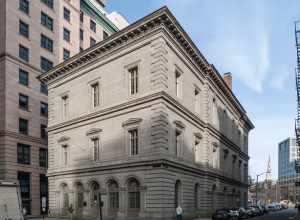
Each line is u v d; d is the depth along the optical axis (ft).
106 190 125.39
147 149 113.60
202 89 152.25
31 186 184.44
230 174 195.11
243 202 234.58
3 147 174.70
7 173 172.55
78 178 138.72
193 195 132.16
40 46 201.05
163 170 109.50
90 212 130.00
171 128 117.50
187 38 128.06
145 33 119.55
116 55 130.11
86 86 142.10
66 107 153.38
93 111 135.95
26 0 195.11
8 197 66.08
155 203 107.96
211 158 155.63
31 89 192.75
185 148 128.26
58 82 157.99
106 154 127.95
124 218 116.37
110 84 131.23
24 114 187.01
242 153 234.17
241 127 240.73
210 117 156.35
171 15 115.65
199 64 146.20
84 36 246.47
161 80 113.39
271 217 182.09
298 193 614.75
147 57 119.03
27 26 194.18
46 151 197.98
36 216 170.60
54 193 151.23
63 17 222.69
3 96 177.99
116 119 126.41
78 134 142.61
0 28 183.62
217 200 160.45
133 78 124.57
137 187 115.75
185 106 131.23
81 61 144.05
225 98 189.78
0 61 181.68
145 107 116.67
